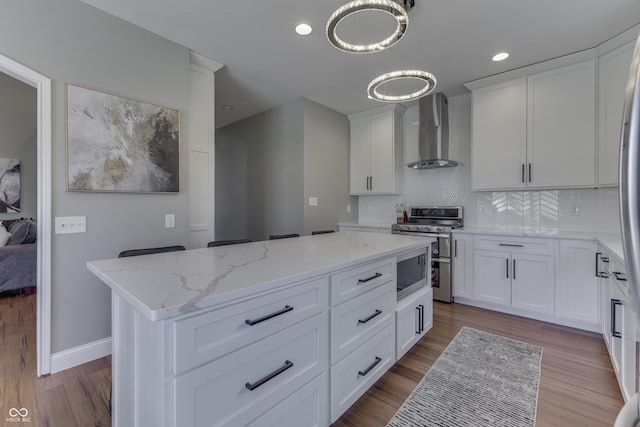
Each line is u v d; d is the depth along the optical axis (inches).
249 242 94.3
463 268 131.9
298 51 109.1
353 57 113.3
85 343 85.0
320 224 166.2
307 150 157.9
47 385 74.3
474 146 135.0
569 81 112.0
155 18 90.3
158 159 98.4
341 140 179.9
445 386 73.2
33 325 110.7
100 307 87.4
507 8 84.7
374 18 89.0
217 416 38.4
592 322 101.9
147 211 97.1
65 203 81.0
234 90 146.1
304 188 156.9
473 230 131.0
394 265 77.7
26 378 77.4
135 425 43.2
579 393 70.4
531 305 114.4
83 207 84.2
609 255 80.7
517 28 94.1
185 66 105.8
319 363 54.0
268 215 176.2
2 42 71.7
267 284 43.5
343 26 93.6
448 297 134.7
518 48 105.9
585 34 97.0
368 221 189.8
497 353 89.4
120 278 45.7
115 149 89.0
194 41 102.5
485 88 131.9
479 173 133.6
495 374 78.4
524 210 134.6
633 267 18.9
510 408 65.3
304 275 49.4
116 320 50.6
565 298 107.2
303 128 156.1
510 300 119.3
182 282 43.3
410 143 170.6
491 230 130.2
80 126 82.7
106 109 87.2
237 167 197.8
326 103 163.9
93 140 85.0
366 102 162.2
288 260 59.9
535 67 117.0
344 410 60.4
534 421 61.4
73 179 81.7
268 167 175.9
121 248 91.4
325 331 55.3
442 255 136.5
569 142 112.0
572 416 62.8
